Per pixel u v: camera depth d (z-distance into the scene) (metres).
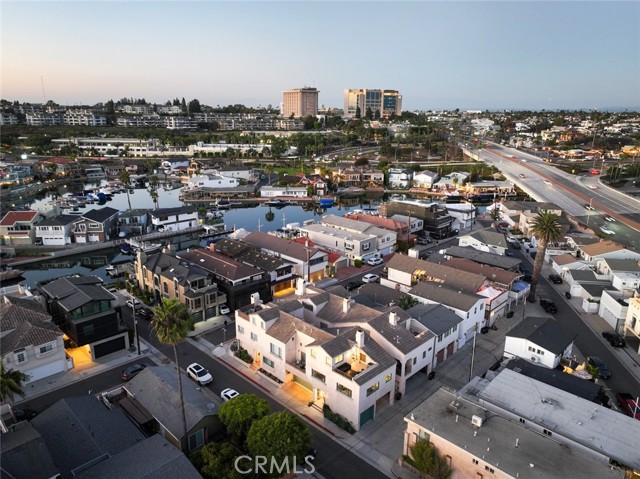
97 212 116.38
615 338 60.84
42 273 95.31
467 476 33.81
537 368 47.31
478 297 62.72
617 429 36.88
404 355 47.22
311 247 88.19
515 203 138.62
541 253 73.19
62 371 52.62
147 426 41.72
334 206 168.12
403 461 38.44
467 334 61.28
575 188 168.00
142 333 62.03
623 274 73.75
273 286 76.38
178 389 43.97
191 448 39.44
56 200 156.62
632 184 178.12
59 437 36.91
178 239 123.12
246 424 38.50
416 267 76.62
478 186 179.75
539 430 37.19
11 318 52.31
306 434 36.03
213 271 71.88
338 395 44.03
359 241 92.69
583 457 32.88
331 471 38.31
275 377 51.78
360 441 41.88
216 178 183.88
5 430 37.03
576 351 59.16
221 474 33.69
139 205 163.25
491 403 40.03
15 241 105.62
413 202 124.19
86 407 40.94
